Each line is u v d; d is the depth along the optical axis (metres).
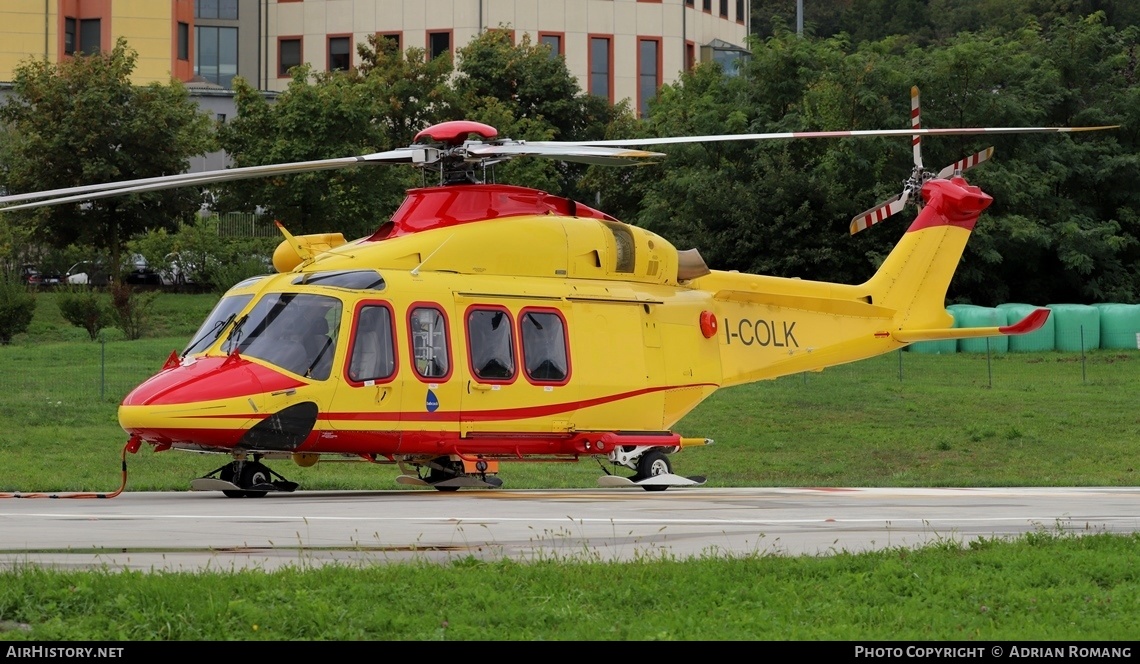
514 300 39.12
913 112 52.06
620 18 174.88
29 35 156.38
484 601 17.97
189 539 23.91
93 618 16.45
